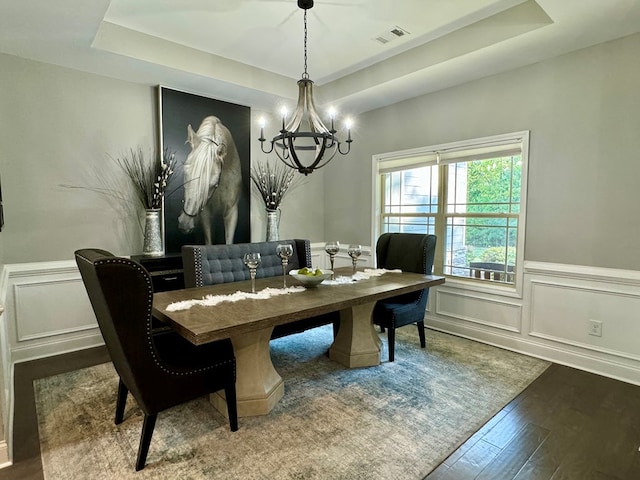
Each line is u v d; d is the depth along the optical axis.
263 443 2.00
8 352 2.75
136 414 2.29
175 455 1.90
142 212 3.68
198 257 2.82
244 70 3.70
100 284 1.54
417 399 2.47
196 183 3.96
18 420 2.22
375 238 4.63
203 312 1.98
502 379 2.77
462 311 3.75
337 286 2.66
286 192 4.90
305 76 2.81
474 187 3.71
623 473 1.78
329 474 1.77
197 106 3.93
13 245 3.02
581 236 2.92
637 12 2.32
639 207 2.64
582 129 2.87
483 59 3.05
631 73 2.63
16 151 3.00
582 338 2.96
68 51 2.89
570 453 1.92
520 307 3.31
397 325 3.09
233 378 2.07
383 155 4.40
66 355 3.22
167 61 3.19
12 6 2.25
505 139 3.31
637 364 2.70
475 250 3.73
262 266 3.20
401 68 3.44
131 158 3.59
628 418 2.25
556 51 2.90
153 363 1.74
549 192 3.08
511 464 1.84
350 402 2.43
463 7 2.65
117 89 3.48
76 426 2.16
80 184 3.32
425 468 1.81
